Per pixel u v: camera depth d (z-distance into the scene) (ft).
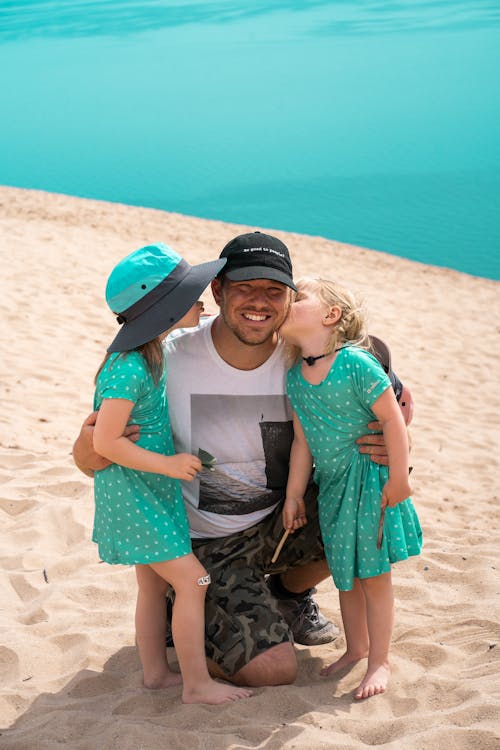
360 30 255.50
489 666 10.93
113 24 304.71
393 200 88.28
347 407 10.68
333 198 89.71
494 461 25.03
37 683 11.23
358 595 11.52
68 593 13.57
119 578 14.07
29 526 15.84
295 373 11.13
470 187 94.02
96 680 11.16
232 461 11.43
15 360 27.43
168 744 9.45
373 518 10.75
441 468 24.20
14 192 63.82
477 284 52.39
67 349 29.50
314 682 11.19
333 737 9.51
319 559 12.03
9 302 34.01
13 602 13.56
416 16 273.33
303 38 247.09
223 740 9.43
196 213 82.48
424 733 9.28
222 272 10.87
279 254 10.68
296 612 12.45
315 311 10.73
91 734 9.86
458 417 29.53
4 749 9.61
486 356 37.52
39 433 21.48
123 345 10.36
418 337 39.40
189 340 11.36
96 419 10.48
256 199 89.81
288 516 11.21
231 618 10.91
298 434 11.36
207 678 10.56
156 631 11.23
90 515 16.38
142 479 10.55
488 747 9.02
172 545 10.45
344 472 10.96
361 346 10.96
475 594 13.92
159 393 10.76
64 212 56.44
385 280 50.67
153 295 10.41
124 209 60.90
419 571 14.85
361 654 11.48
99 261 42.91
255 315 10.63
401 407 11.66
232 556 11.40
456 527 19.16
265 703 10.28
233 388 11.32
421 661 11.47
